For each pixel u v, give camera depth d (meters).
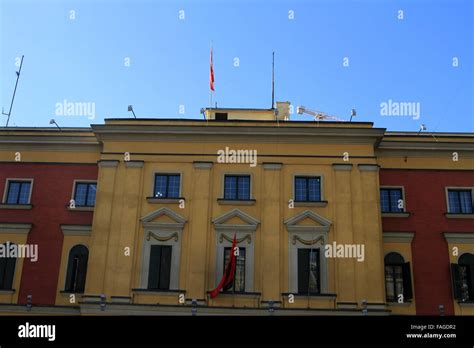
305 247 26.06
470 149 28.92
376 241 25.84
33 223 28.56
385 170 29.03
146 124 27.92
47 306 26.75
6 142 29.89
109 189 27.16
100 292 25.44
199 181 27.17
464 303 26.45
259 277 25.55
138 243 26.33
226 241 26.23
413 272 27.22
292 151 27.56
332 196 26.77
